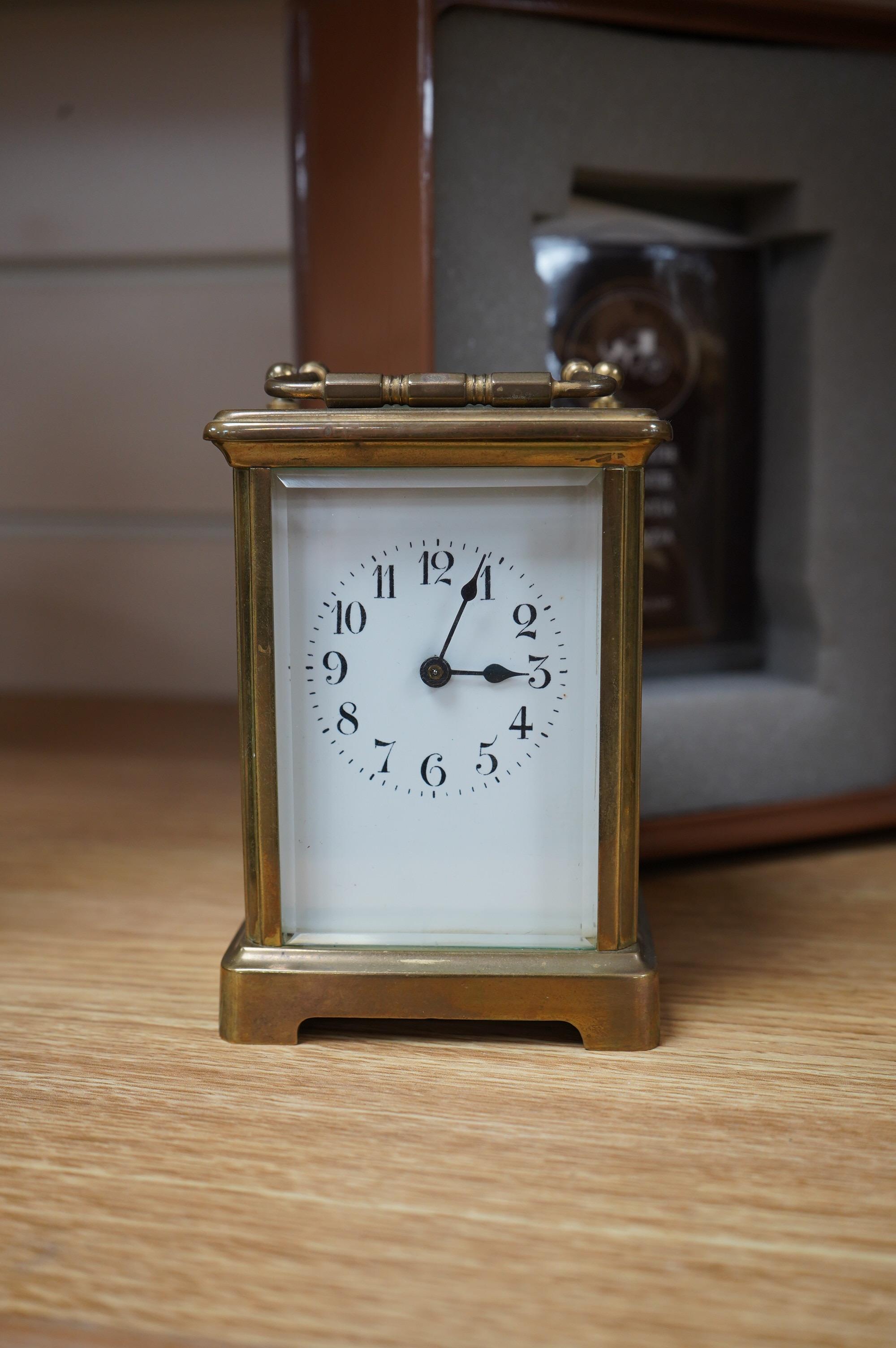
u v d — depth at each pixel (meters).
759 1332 0.26
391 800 0.34
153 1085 0.31
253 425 0.32
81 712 0.60
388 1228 0.28
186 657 0.63
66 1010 0.34
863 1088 0.31
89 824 0.46
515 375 0.32
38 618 0.63
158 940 0.38
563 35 0.39
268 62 0.57
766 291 0.44
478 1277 0.27
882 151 0.43
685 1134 0.30
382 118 0.38
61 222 0.59
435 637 0.33
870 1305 0.26
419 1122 0.30
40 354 0.61
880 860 0.44
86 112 0.58
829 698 0.44
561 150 0.40
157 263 0.59
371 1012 0.33
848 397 0.44
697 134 0.41
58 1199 0.28
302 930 0.34
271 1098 0.31
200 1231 0.27
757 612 0.46
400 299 0.38
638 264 0.43
